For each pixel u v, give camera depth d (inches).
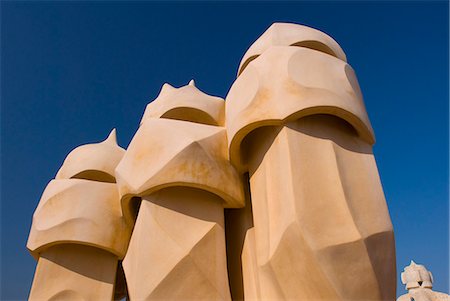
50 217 627.2
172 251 467.5
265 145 492.4
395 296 430.6
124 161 560.7
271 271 432.5
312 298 398.3
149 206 498.9
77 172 700.0
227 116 539.2
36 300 593.3
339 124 480.1
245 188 561.6
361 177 454.0
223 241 502.9
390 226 438.3
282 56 498.6
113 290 618.2
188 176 490.3
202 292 458.0
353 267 400.8
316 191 427.5
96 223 617.3
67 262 617.9
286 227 416.8
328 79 472.7
